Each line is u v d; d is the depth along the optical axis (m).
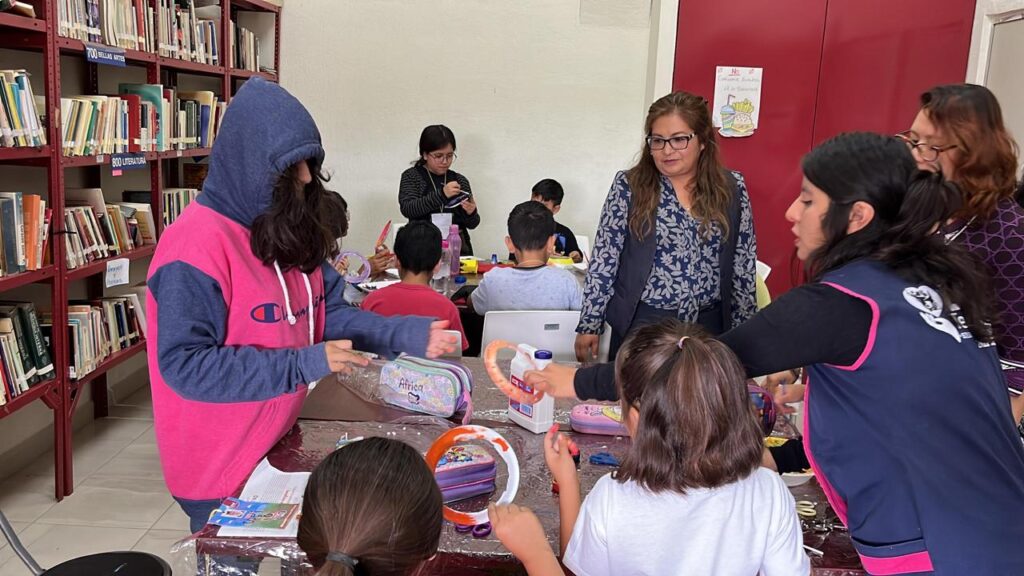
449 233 3.56
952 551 1.07
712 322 2.33
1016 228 1.67
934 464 1.08
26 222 2.67
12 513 2.78
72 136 2.89
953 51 4.55
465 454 1.42
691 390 1.04
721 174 2.23
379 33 4.99
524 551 1.12
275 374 1.35
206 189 1.44
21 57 3.09
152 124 3.50
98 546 2.58
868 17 4.56
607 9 4.96
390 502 0.91
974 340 1.14
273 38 5.01
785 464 1.42
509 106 5.08
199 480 1.48
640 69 5.05
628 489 1.10
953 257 1.14
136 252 3.41
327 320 1.70
